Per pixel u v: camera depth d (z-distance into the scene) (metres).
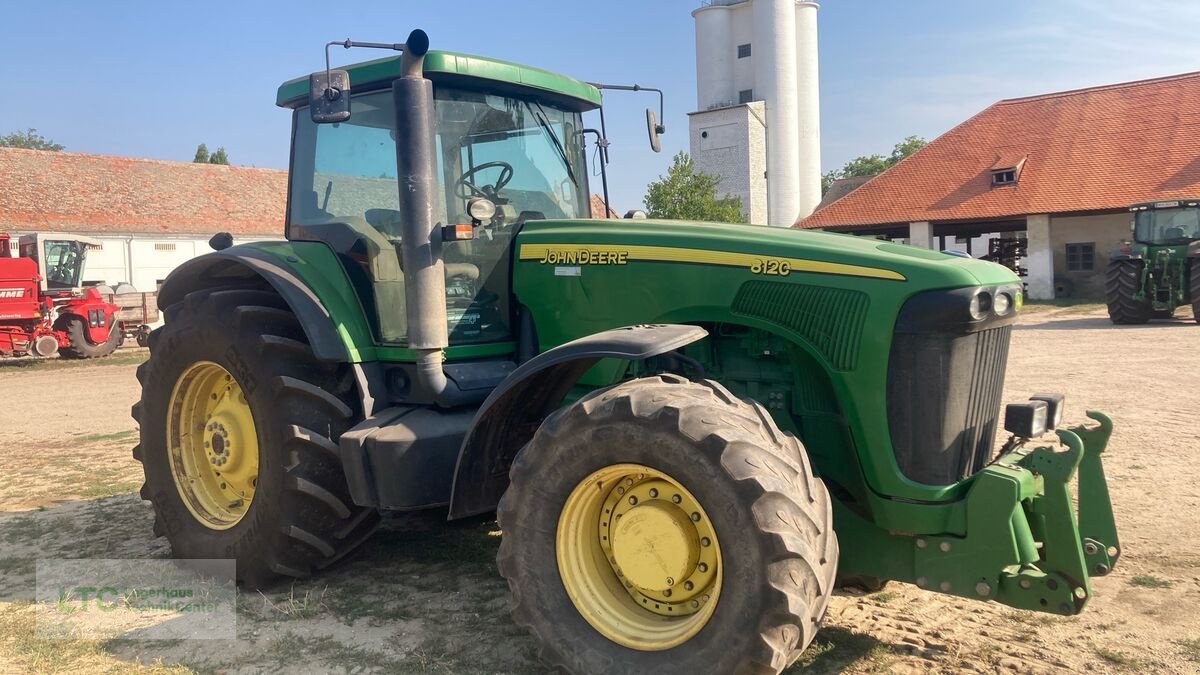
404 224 3.73
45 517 5.65
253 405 4.12
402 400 4.18
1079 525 3.06
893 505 3.18
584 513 3.13
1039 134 27.38
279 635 3.68
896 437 3.18
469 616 3.84
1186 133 24.84
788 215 39.47
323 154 4.56
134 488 6.40
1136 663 3.26
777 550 2.67
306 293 4.16
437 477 3.77
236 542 4.19
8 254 17.16
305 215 4.66
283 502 4.01
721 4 40.38
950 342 3.11
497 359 4.19
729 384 3.66
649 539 3.00
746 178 37.44
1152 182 23.77
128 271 28.56
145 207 29.78
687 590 2.97
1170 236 15.64
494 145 4.30
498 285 4.19
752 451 2.80
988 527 3.00
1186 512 4.97
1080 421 7.32
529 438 3.67
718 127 37.91
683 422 2.85
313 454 4.02
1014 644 3.45
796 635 2.71
